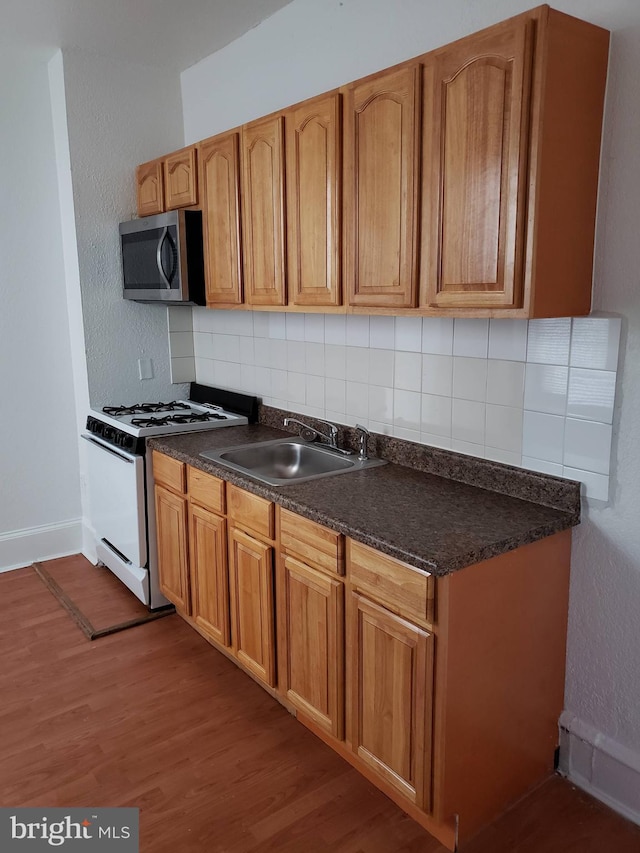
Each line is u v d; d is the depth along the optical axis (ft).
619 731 6.42
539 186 5.30
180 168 9.91
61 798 6.64
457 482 7.49
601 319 6.00
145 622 10.21
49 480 12.48
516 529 6.00
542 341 6.51
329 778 6.92
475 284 5.78
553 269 5.59
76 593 11.14
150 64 11.16
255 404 10.81
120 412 11.25
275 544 7.39
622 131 5.65
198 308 12.18
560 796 6.64
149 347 12.01
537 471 6.76
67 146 10.77
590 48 5.46
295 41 8.89
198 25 9.55
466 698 5.80
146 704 8.17
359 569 6.19
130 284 11.15
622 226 5.76
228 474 7.97
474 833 6.19
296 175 7.64
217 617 8.79
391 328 8.18
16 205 11.34
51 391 12.23
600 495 6.23
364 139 6.64
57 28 9.61
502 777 6.36
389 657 5.99
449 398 7.57
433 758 5.79
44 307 11.89
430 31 7.06
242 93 10.11
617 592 6.24
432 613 5.51
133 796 6.66
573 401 6.33
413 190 6.16
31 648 9.46
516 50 5.19
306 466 9.28
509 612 6.00
